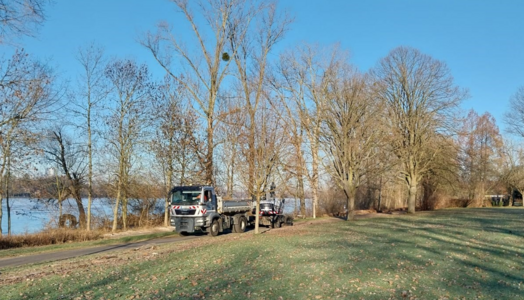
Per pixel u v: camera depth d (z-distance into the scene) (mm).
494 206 61781
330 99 33656
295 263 12523
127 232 29094
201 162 32281
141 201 34031
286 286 9578
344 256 13742
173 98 32750
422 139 43500
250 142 22484
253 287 9516
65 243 22047
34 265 13945
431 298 8648
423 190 53219
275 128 22969
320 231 24062
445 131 43062
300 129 35781
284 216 30641
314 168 38594
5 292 9500
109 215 32969
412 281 10109
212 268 12141
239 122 24781
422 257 13617
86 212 31906
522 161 63000
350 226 27547
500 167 63781
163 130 31938
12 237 21047
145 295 9000
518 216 36562
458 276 10828
